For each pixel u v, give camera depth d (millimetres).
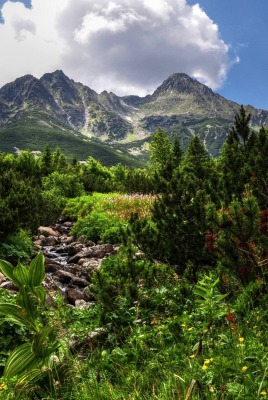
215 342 3791
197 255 6793
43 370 3834
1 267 3680
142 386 3582
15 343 5445
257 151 7363
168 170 8008
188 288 5594
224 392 2936
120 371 4012
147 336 4371
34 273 3762
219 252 5363
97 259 12930
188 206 6762
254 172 6883
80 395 3607
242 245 5219
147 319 5160
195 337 4117
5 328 5461
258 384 2830
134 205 21250
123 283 5938
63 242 17406
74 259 13250
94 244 15805
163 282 6344
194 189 7277
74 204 26422
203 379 3191
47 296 6863
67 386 3873
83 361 4590
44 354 3607
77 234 17484
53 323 4496
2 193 16828
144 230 7570
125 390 3650
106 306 5395
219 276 5312
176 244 6945
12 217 13047
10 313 3594
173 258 7035
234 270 5184
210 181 7957
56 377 3906
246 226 5055
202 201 6934
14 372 3518
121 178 60469
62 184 32406
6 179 17984
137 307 5254
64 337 4570
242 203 5324
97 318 5340
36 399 3887
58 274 10469
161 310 5379
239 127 8648
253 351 3357
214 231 5715
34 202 17484
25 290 3613
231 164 7758
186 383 3203
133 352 4215
